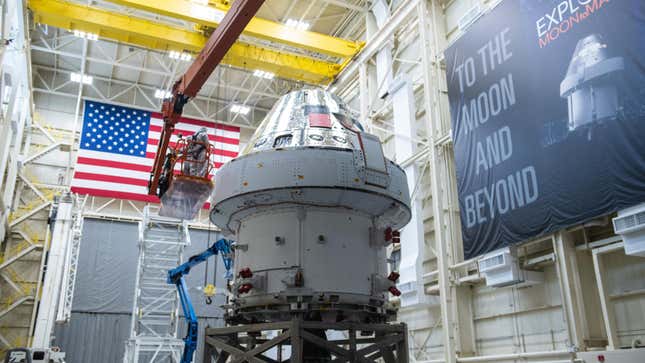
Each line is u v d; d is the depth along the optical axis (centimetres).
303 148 777
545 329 1224
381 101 2150
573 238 1159
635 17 1002
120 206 2678
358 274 756
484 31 1404
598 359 948
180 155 1573
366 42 2194
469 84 1431
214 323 2664
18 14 1792
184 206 1605
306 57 2372
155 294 2527
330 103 905
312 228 756
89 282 2498
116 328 2480
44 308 2083
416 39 1966
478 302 1439
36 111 2688
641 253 961
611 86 1028
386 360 753
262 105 3127
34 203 2544
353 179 766
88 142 2544
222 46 1503
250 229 793
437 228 1499
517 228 1212
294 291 717
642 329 1011
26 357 1647
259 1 1370
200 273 2706
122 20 2048
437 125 1614
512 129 1266
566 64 1139
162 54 2580
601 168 1027
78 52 2588
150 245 2308
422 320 1669
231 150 2778
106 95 2791
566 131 1116
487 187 1320
